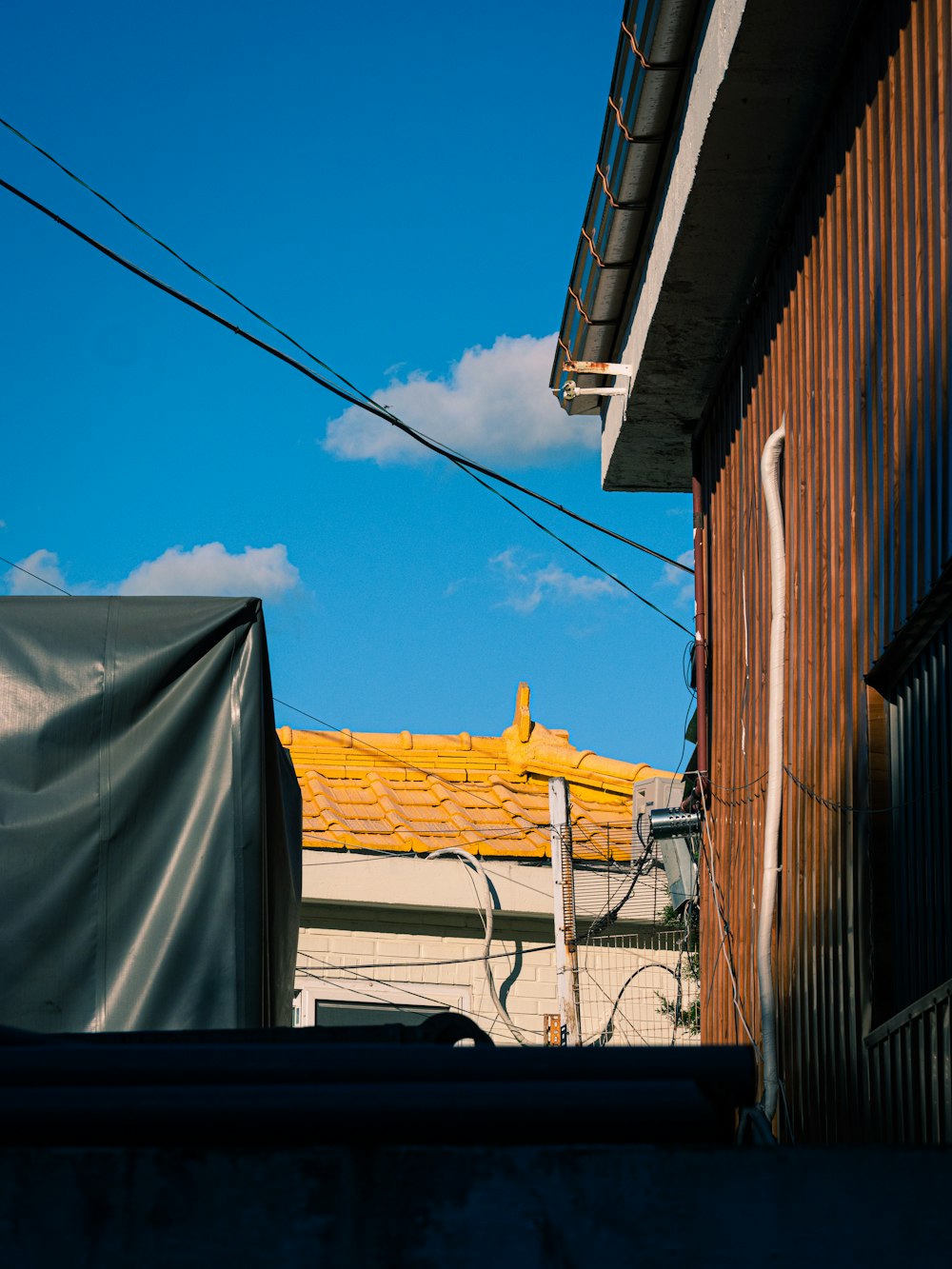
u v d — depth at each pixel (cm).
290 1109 174
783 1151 169
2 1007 474
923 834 554
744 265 809
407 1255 166
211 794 507
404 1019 1270
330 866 1248
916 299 550
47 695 506
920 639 559
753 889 781
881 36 606
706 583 950
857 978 605
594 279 936
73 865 491
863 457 614
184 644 517
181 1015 483
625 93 784
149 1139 174
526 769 1455
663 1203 168
